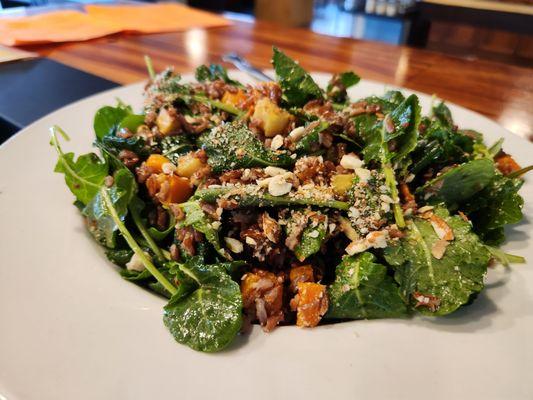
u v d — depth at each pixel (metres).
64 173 0.22
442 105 0.30
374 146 0.23
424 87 0.40
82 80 0.38
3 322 0.16
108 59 0.44
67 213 0.22
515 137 0.29
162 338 0.16
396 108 0.24
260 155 0.22
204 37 0.53
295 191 0.20
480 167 0.21
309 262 0.20
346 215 0.20
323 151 0.23
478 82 0.42
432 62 0.47
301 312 0.17
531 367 0.15
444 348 0.16
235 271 0.19
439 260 0.18
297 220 0.20
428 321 0.17
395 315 0.17
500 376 0.15
